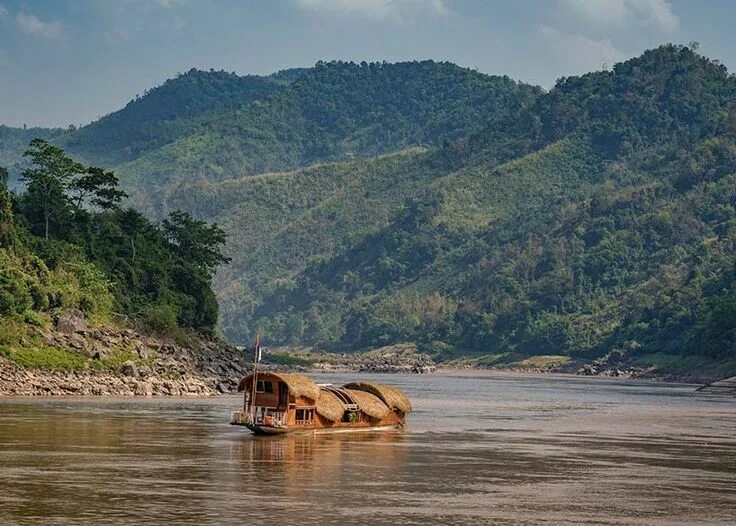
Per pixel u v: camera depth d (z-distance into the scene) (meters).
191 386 182.88
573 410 176.25
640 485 87.88
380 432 125.31
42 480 80.94
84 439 105.62
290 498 76.75
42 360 170.62
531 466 97.44
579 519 73.12
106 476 83.62
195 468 89.19
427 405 182.50
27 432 109.75
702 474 95.19
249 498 76.12
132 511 70.44
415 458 100.62
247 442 108.50
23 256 195.88
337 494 79.00
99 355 180.25
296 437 115.62
